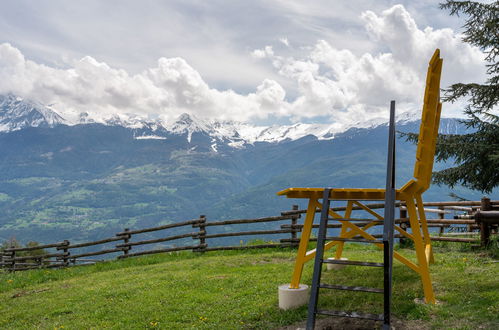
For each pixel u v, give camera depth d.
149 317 6.45
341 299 5.95
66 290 9.66
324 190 5.38
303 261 5.88
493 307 4.95
